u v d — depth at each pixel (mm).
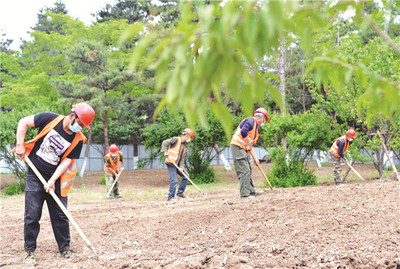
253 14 793
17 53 26953
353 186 8367
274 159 15070
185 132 10711
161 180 21828
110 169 12398
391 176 15477
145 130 20109
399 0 1203
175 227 6062
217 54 829
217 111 917
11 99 21812
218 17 864
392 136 14109
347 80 1083
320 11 886
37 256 4902
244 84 855
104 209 8836
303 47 882
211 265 3908
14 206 11695
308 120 14875
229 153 34656
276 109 19188
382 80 1149
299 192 8430
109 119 27703
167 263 4055
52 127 4719
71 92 21172
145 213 7691
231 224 5832
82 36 25984
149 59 848
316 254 4125
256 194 8812
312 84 14508
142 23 870
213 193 12094
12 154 17422
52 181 4648
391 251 4016
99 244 5504
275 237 5000
